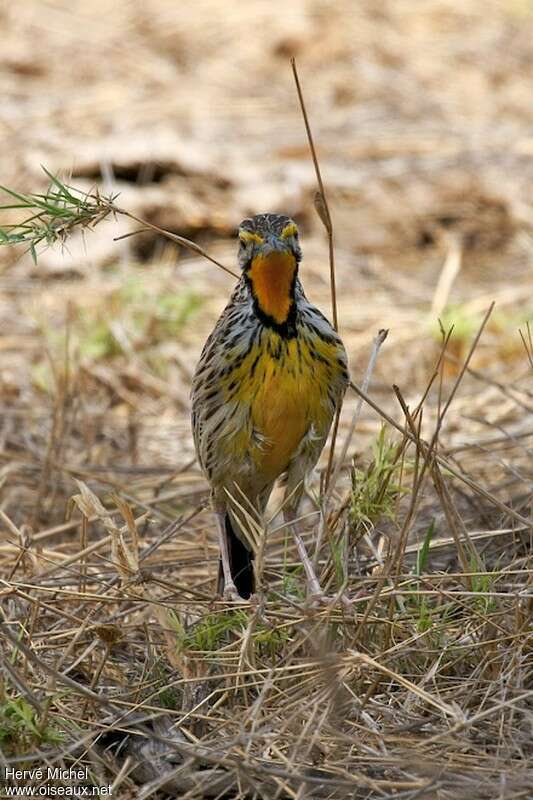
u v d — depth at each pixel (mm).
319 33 25219
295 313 8742
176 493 11711
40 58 24203
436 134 21641
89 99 22578
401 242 18812
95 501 8266
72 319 15617
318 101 23047
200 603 8328
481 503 10820
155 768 7520
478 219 19078
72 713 7922
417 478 8930
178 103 22578
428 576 8289
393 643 8266
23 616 8789
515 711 7785
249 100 23000
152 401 14430
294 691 7832
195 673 8047
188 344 15602
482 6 26859
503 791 6938
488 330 15570
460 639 8344
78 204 8422
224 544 9281
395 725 7699
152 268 17594
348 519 8656
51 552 10375
